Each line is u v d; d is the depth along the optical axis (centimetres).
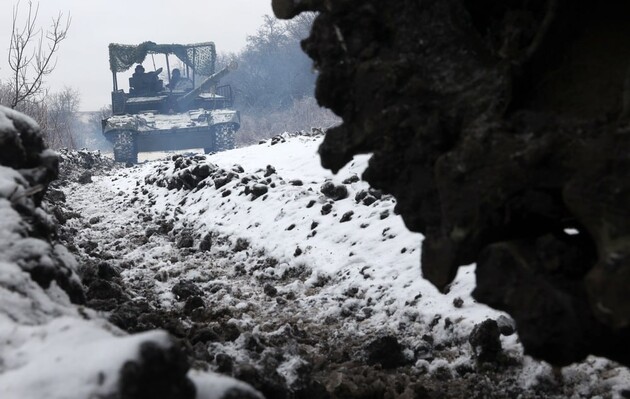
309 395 637
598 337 419
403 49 493
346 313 998
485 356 765
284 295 1133
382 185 513
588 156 406
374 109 498
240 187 1800
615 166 396
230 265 1366
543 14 473
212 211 1742
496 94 453
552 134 421
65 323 450
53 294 590
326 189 1491
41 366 382
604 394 673
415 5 496
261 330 942
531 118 438
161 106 4788
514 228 444
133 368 348
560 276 430
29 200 667
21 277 548
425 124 478
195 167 2062
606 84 436
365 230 1271
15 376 380
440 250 464
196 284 1202
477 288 459
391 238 1203
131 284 1188
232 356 669
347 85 511
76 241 1603
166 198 2092
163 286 1211
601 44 448
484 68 471
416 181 492
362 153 520
